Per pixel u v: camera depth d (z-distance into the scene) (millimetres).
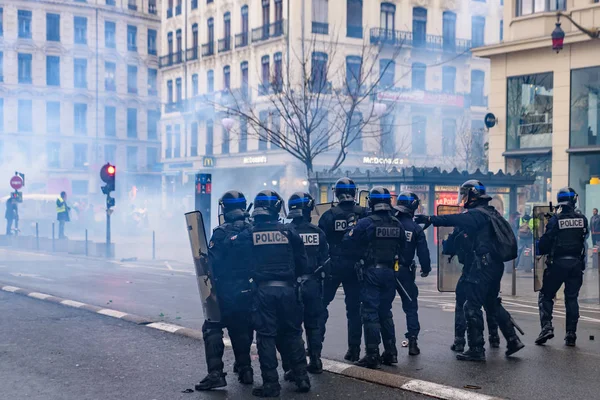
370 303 7668
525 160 25234
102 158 64062
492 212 8102
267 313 6723
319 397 6676
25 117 61125
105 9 63719
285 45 42562
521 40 24750
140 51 66125
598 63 23109
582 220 8875
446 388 6801
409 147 45906
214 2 50500
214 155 50031
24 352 8586
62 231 28734
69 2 62062
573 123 23828
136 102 66000
